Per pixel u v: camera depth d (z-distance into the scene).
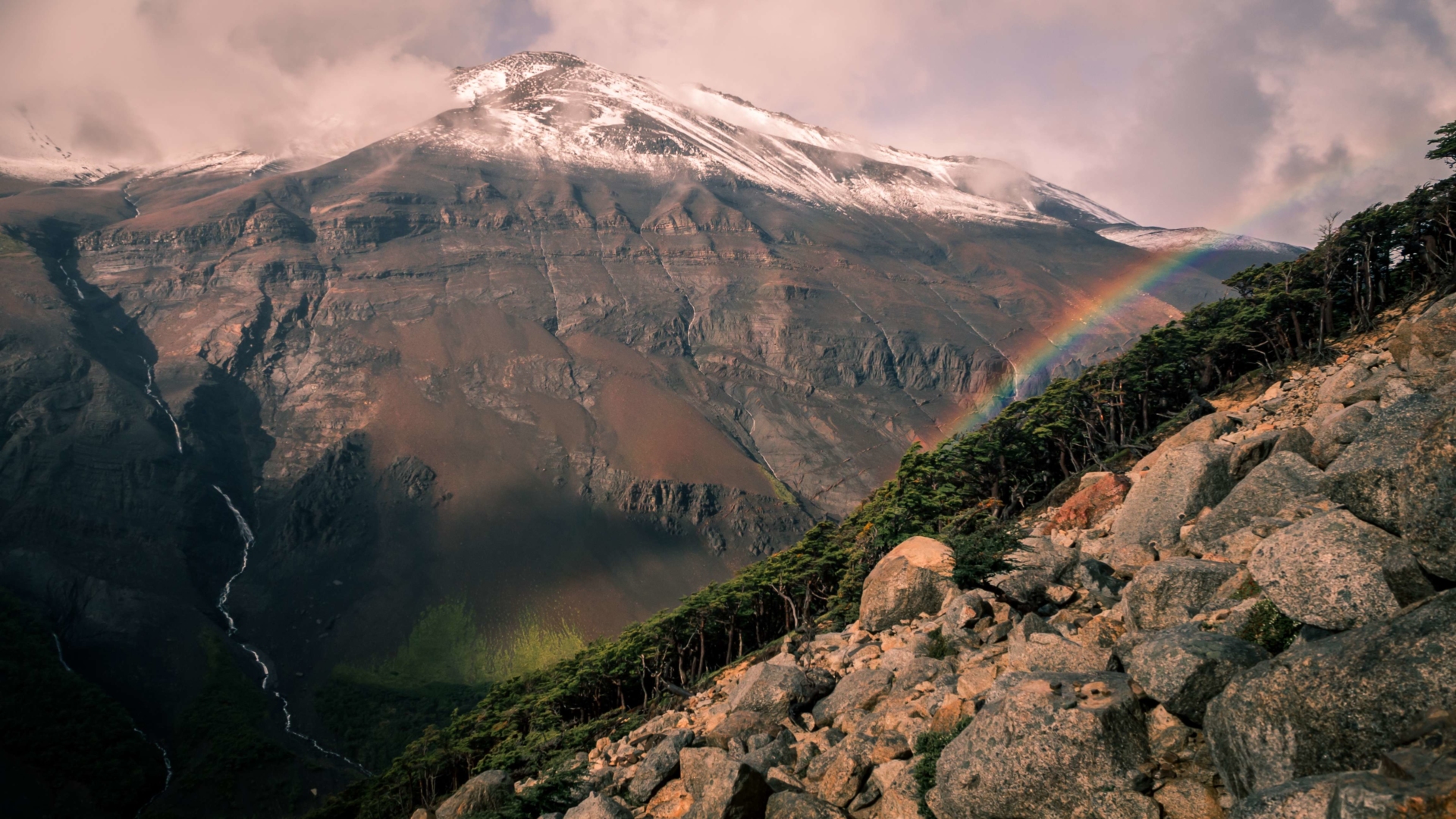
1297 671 10.62
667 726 27.64
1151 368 82.19
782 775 16.61
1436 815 7.66
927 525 55.16
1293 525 13.24
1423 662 9.52
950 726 15.04
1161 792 11.45
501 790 24.20
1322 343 63.44
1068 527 33.72
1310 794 8.98
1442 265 61.16
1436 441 12.02
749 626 84.56
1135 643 14.53
